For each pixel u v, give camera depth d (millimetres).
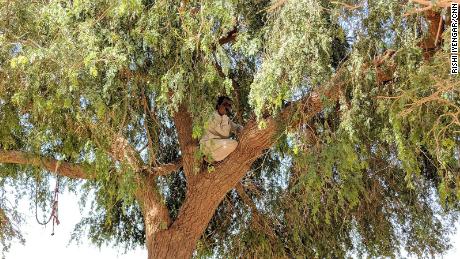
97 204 10734
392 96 7398
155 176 9812
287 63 7156
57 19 7539
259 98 7129
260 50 8508
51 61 7574
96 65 7797
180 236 9508
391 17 7316
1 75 7988
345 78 7523
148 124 9742
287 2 7207
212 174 9305
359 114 7660
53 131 8648
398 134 7051
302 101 8172
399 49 7191
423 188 10562
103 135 8367
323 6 7531
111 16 7875
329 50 7504
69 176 9484
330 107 7840
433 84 6844
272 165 10750
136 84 8516
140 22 7883
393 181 10352
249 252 11031
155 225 9602
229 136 9438
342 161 7754
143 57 8312
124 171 8500
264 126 7395
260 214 10961
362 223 10805
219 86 8406
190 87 8320
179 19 8125
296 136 8156
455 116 6809
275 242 10891
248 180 10836
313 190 8680
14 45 7867
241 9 8258
